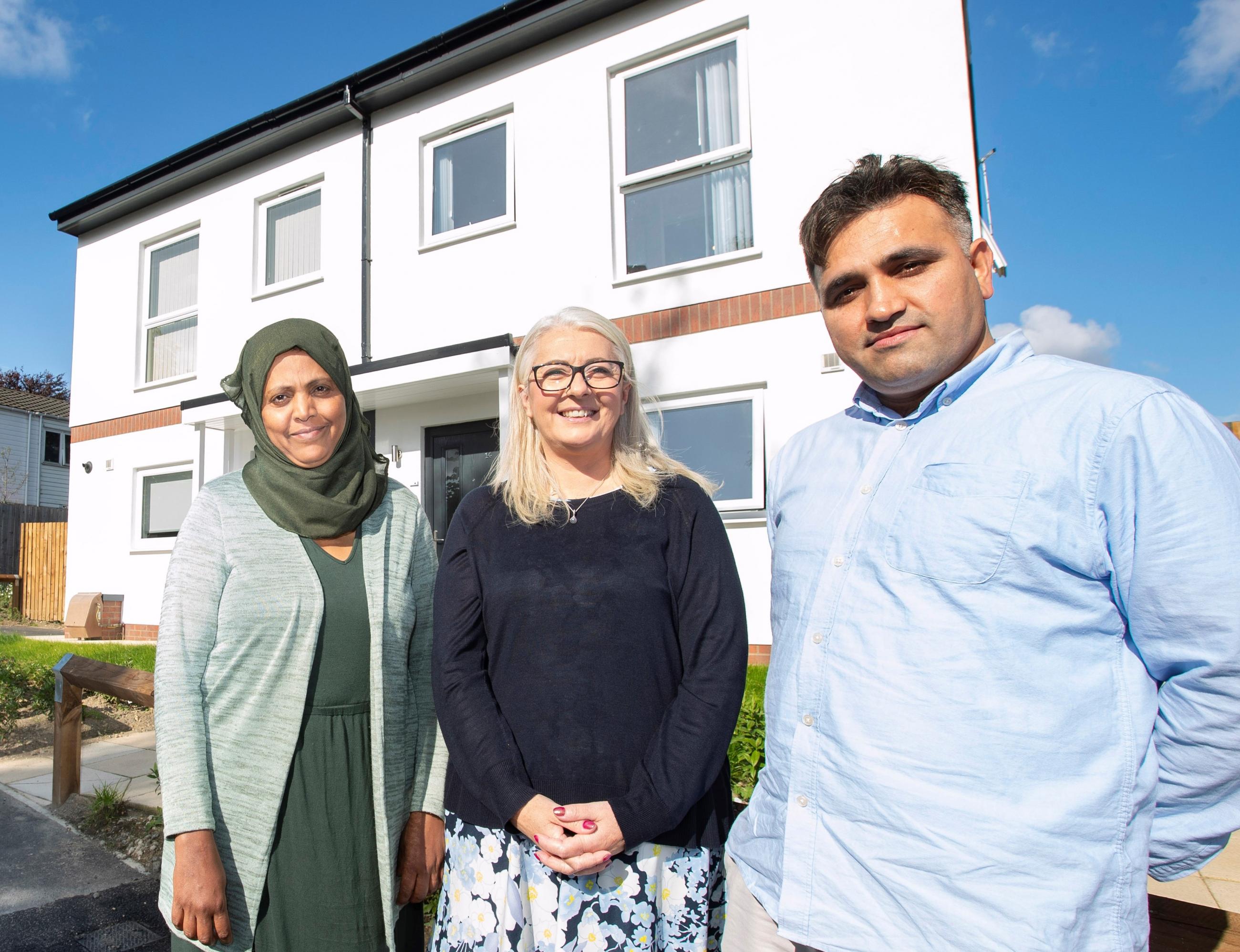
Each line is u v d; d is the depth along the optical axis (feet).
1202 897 8.85
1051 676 3.52
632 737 4.84
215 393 31.07
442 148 26.89
